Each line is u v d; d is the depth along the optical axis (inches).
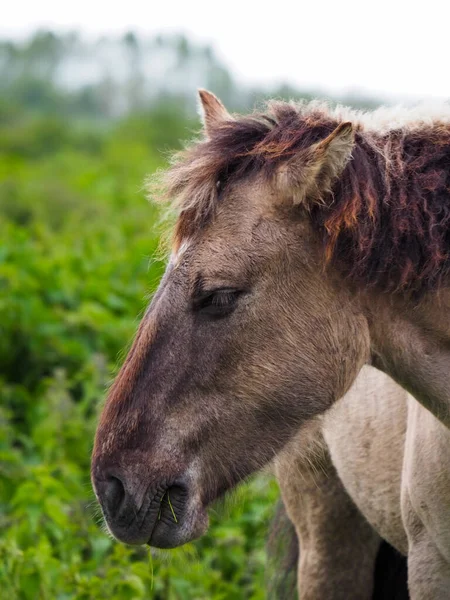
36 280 336.5
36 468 208.8
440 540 150.3
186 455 139.5
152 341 139.4
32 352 306.5
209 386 138.9
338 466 176.6
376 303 140.9
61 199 577.6
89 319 311.9
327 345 140.2
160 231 168.9
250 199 139.1
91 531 216.2
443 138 143.1
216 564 228.4
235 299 137.8
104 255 392.8
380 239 137.1
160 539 141.1
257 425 141.2
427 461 147.9
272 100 155.8
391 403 163.8
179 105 2518.5
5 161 951.0
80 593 188.9
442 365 142.4
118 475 139.3
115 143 1216.8
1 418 269.4
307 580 193.8
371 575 192.7
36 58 4138.8
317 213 138.3
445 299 139.5
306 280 139.2
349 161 138.8
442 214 138.3
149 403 138.7
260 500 242.8
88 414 279.9
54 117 1449.3
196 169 141.2
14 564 194.5
